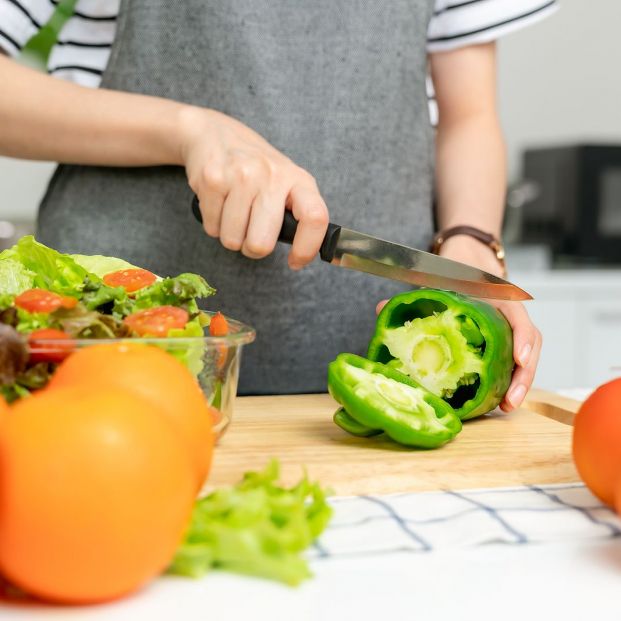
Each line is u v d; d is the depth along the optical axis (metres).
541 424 0.86
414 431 0.73
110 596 0.43
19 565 0.40
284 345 1.05
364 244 0.86
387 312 0.87
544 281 1.92
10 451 0.40
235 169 0.84
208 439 0.49
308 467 0.69
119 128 0.91
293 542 0.47
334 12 1.00
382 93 1.04
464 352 0.84
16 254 0.74
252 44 0.99
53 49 1.08
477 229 1.05
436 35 1.13
